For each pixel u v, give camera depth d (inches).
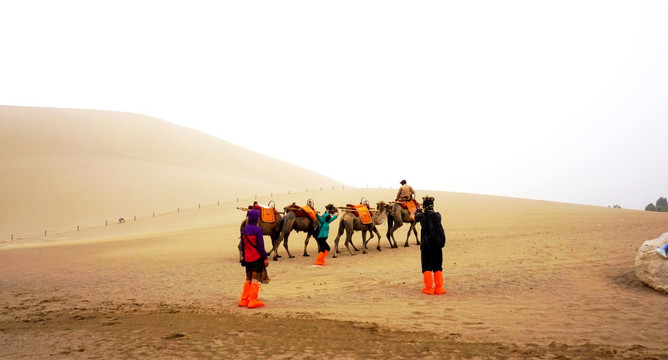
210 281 493.0
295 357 222.1
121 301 392.8
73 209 2150.6
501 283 424.8
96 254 827.4
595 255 569.0
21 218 2005.4
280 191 2822.3
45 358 219.8
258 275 359.3
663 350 231.6
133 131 3818.9
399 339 257.0
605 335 260.7
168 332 272.5
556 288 397.7
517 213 1382.9
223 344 245.1
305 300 380.2
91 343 248.1
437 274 393.1
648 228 882.8
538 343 247.8
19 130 3139.8
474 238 808.3
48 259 768.3
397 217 755.4
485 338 259.3
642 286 392.8
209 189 2628.0
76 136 3344.0
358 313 327.3
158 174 2787.9
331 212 601.0
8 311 357.7
